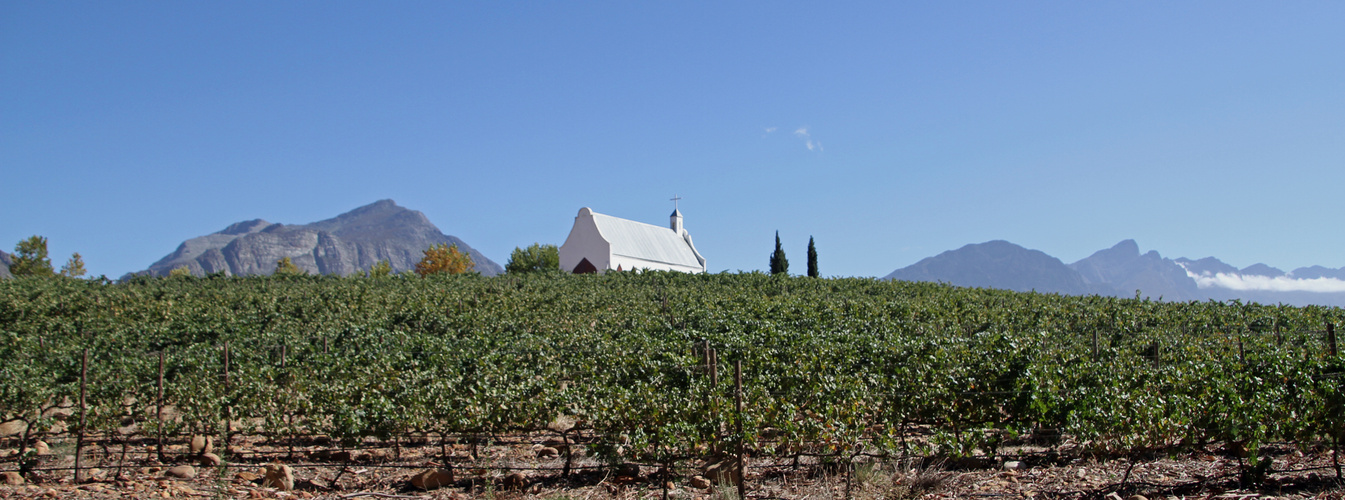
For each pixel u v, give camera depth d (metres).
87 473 10.74
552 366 15.43
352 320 26.27
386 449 12.04
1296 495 8.18
